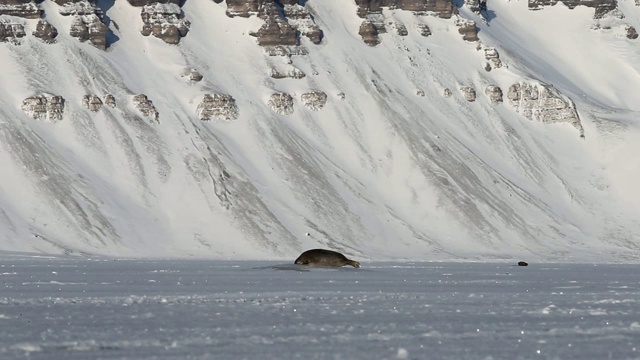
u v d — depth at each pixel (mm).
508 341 171000
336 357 151625
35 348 158000
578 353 157625
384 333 180000
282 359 149625
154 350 157875
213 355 153000
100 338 171000
